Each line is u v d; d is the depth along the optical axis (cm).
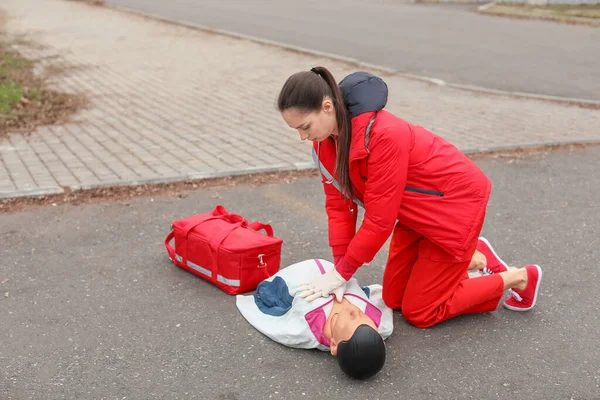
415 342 368
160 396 320
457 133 800
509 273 385
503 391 326
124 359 350
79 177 616
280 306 383
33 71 1154
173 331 377
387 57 1296
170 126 814
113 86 1042
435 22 1783
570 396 323
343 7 2098
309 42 1457
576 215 556
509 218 549
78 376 336
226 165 659
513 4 2123
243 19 1817
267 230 455
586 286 435
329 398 320
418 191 346
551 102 987
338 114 320
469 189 344
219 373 339
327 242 499
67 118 848
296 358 353
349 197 351
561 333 379
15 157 680
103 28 1686
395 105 941
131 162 667
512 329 383
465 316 396
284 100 312
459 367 345
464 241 347
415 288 372
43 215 537
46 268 451
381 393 324
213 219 446
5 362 346
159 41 1485
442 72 1173
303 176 641
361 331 320
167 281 435
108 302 408
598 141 772
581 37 1546
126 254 474
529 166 685
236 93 998
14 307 400
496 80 1116
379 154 323
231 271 412
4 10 2095
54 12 2033
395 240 382
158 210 552
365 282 441
